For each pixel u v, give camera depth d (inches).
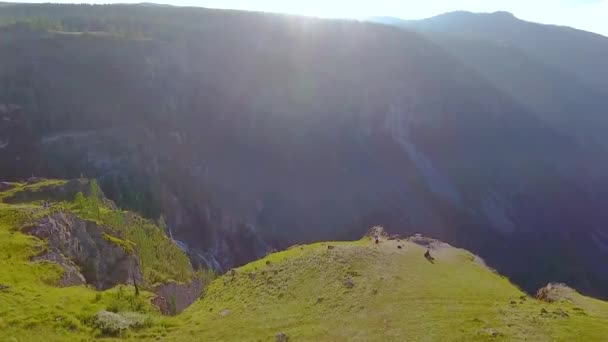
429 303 1386.6
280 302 1567.4
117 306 1594.5
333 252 1918.1
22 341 1250.0
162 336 1380.4
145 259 3132.4
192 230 6624.0
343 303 1455.5
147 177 6363.2
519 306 1366.9
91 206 3193.9
